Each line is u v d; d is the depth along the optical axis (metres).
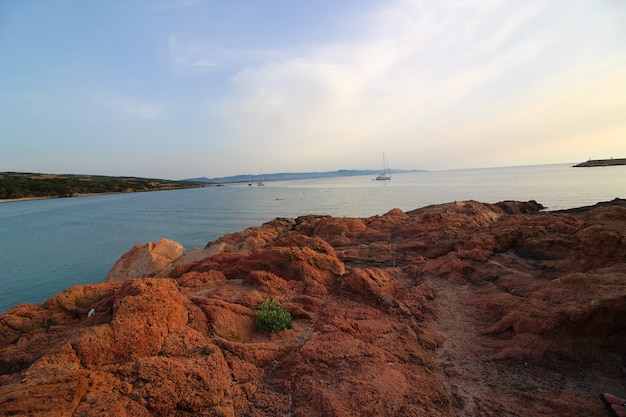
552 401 5.43
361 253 17.36
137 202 121.44
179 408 4.88
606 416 5.00
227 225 58.16
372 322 8.33
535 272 11.23
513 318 7.87
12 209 104.62
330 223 25.02
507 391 5.87
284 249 12.01
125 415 4.44
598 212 13.61
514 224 17.14
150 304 6.66
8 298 25.66
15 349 6.64
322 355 6.32
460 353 7.27
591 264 10.43
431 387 5.75
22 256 39.19
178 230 54.44
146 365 5.27
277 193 140.50
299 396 5.39
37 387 4.50
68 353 5.35
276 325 7.71
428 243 17.58
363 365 6.10
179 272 13.44
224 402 5.16
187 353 6.16
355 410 4.92
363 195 99.50
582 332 6.94
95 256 38.38
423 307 9.71
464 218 26.06
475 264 12.84
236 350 6.44
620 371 6.18
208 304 8.14
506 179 140.62
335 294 10.30
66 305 8.28
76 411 4.32
